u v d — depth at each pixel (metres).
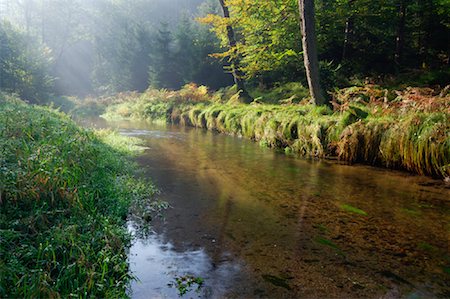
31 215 3.79
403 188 6.21
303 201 5.55
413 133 7.21
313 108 10.83
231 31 17.81
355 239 4.16
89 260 3.32
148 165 8.09
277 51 17.41
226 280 3.26
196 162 8.47
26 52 26.28
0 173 4.10
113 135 12.10
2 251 3.13
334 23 17.39
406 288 3.16
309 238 4.18
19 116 7.80
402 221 4.71
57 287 2.86
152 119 22.17
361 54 18.97
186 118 18.86
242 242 4.07
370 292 3.09
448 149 6.54
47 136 6.53
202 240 4.12
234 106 15.95
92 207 4.54
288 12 15.73
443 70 15.77
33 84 26.00
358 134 8.27
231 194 5.89
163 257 3.70
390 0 18.61
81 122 19.70
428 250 3.88
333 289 3.13
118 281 3.18
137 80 38.44
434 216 4.89
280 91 17.44
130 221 4.68
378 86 12.73
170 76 32.97
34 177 4.25
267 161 8.57
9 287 2.77
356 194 5.91
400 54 18.28
